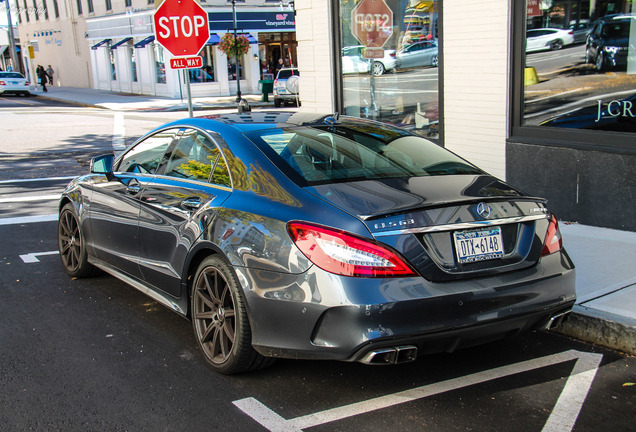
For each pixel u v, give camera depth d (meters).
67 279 5.74
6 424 3.25
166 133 4.82
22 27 58.50
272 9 33.78
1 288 5.50
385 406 3.41
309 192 3.45
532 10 6.83
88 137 17.53
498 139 7.32
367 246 3.09
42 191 10.19
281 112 4.80
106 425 3.24
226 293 3.67
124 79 38.97
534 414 3.31
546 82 6.85
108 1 39.81
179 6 7.20
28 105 32.69
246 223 3.55
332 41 9.45
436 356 4.06
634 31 6.10
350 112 9.54
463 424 3.21
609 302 4.48
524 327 3.43
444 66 7.77
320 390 3.60
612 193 6.36
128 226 4.74
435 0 7.94
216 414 3.34
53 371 3.88
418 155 4.09
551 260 3.53
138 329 4.54
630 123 6.28
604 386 3.63
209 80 33.69
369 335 3.04
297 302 3.21
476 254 3.30
